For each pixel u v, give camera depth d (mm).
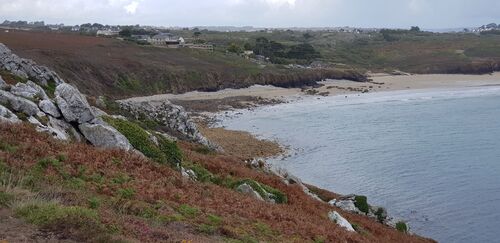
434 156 58438
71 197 14219
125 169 18641
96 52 116188
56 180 15516
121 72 106625
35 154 16969
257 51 189875
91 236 11297
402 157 57906
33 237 10789
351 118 85312
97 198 14852
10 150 16625
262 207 20266
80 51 111688
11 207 12273
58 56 98688
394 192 45469
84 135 22125
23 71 33438
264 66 148750
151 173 19234
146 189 17359
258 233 16547
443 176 50406
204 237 14195
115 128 23469
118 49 128000
